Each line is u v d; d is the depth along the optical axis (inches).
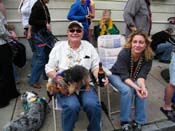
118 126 104.0
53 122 105.2
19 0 165.5
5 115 109.8
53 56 97.0
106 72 101.4
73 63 96.6
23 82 143.2
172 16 203.8
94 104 85.2
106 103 120.4
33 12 124.8
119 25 189.5
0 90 114.6
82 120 107.0
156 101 125.0
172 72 107.1
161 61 183.0
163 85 144.0
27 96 114.3
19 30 172.1
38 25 126.7
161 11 199.5
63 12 175.0
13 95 124.4
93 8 159.0
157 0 194.5
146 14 139.3
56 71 97.0
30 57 179.8
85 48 99.1
